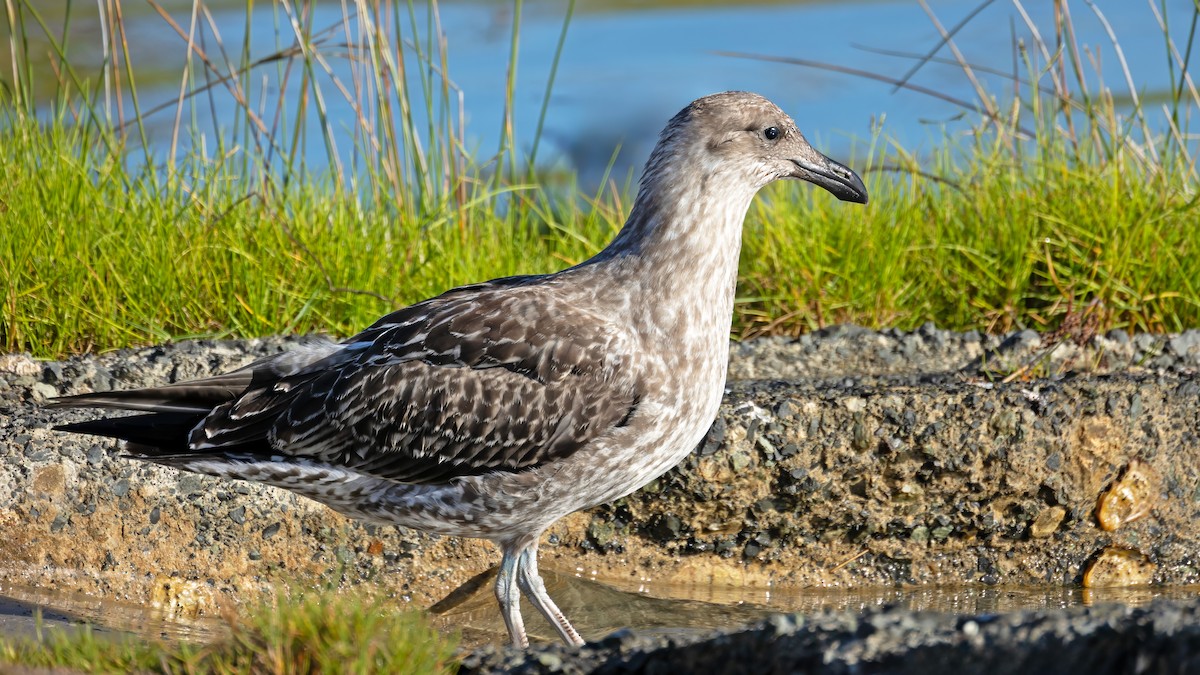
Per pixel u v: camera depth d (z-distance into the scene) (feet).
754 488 33.88
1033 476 34.45
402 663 22.76
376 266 41.98
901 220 44.88
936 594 34.19
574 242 46.01
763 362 39.99
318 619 23.66
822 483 34.06
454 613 32.30
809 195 47.70
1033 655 19.93
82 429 28.91
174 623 30.27
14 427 32.91
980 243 43.96
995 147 48.06
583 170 69.67
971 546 35.22
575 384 28.09
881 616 21.42
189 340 38.91
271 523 32.63
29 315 38.73
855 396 34.35
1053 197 45.19
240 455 28.78
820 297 42.75
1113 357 39.55
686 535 34.22
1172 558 35.22
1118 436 34.63
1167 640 19.29
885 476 34.30
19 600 30.63
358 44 47.91
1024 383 35.35
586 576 34.06
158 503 32.30
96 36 78.48
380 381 28.35
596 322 28.48
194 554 32.35
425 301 29.89
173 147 45.57
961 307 42.91
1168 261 42.42
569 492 28.81
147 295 40.01
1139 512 34.91
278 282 41.39
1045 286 43.11
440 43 48.34
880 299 42.93
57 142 42.98
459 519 29.14
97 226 40.75
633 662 22.56
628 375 28.17
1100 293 41.42
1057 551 35.22
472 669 23.40
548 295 28.78
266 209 43.19
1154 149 47.50
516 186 47.26
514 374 28.30
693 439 29.43
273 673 22.62
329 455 28.71
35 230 39.50
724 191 29.25
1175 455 34.99
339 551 32.91
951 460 34.19
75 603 30.96
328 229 43.37
